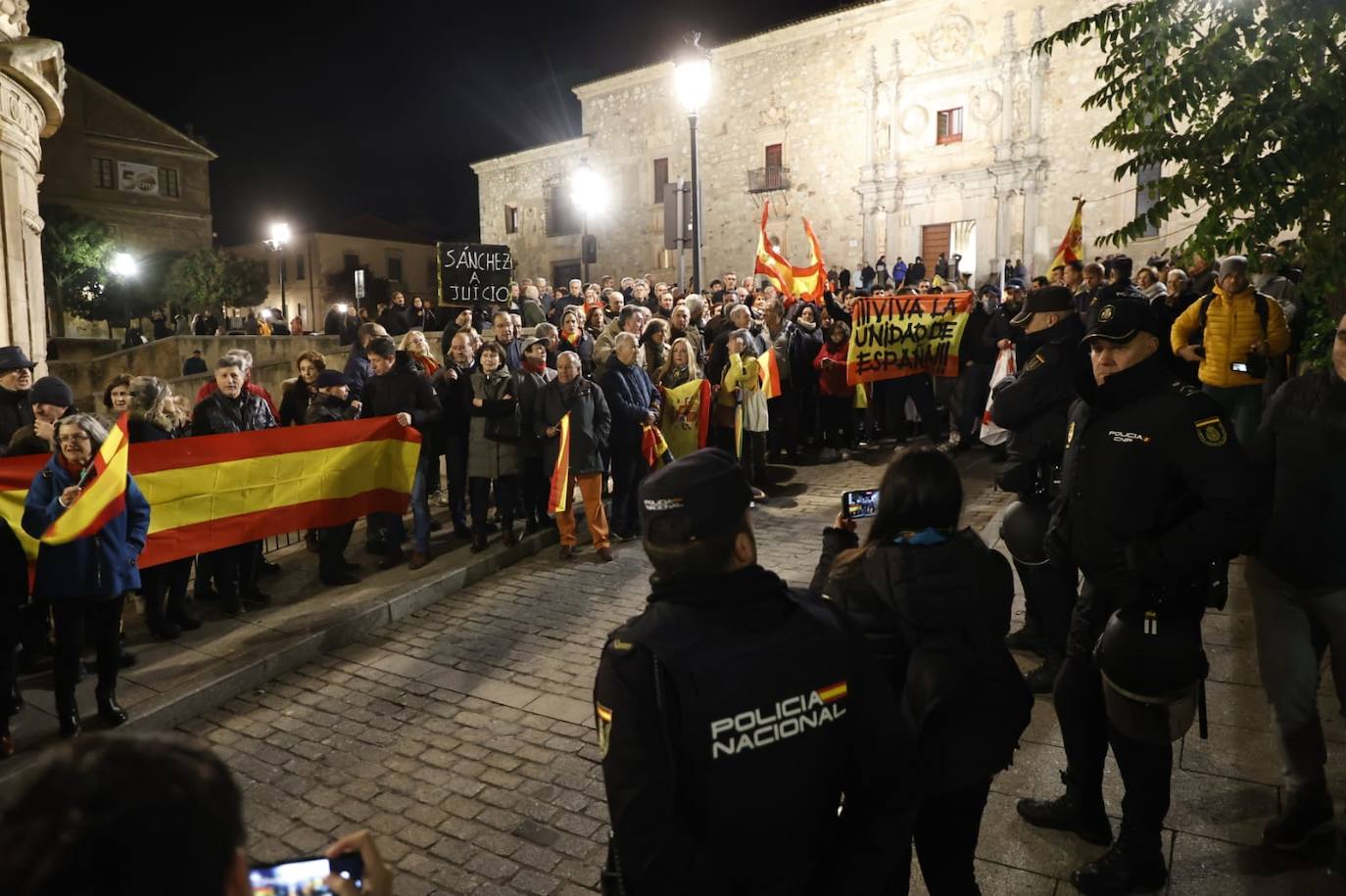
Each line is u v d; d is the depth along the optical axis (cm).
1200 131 416
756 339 1143
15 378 660
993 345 1089
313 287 5531
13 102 1054
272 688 593
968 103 2908
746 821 172
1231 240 414
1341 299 473
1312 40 375
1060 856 344
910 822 189
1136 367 294
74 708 518
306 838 423
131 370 2317
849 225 3189
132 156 4472
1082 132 2712
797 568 769
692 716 168
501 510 844
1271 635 337
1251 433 724
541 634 662
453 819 431
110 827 86
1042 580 464
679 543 178
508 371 855
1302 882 321
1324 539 318
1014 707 261
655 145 3675
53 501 505
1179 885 323
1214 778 388
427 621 702
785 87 3291
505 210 4334
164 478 654
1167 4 416
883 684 191
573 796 445
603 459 875
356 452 754
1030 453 461
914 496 254
